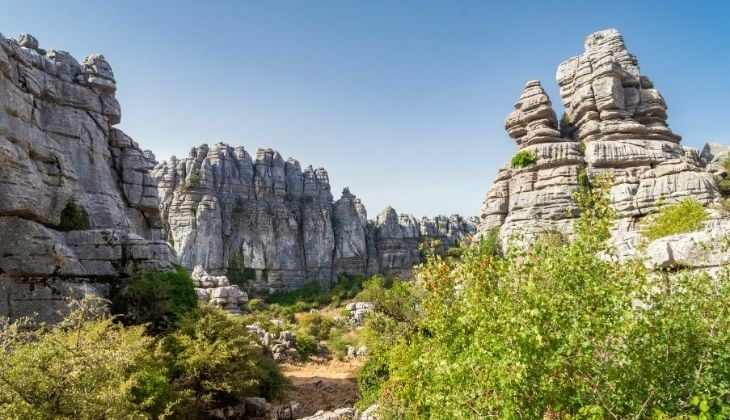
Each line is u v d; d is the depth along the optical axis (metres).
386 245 110.12
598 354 6.11
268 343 41.25
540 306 6.12
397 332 22.14
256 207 99.19
